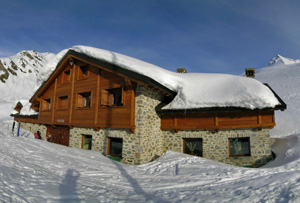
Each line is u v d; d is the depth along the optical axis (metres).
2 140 8.28
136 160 8.43
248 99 8.53
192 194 4.46
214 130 9.26
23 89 77.50
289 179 4.89
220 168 6.74
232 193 4.40
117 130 9.43
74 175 5.62
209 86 10.33
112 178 5.88
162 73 10.27
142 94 8.84
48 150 8.30
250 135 8.81
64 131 13.02
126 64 8.50
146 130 8.96
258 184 4.82
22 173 4.70
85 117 10.88
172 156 8.70
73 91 11.97
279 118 22.23
